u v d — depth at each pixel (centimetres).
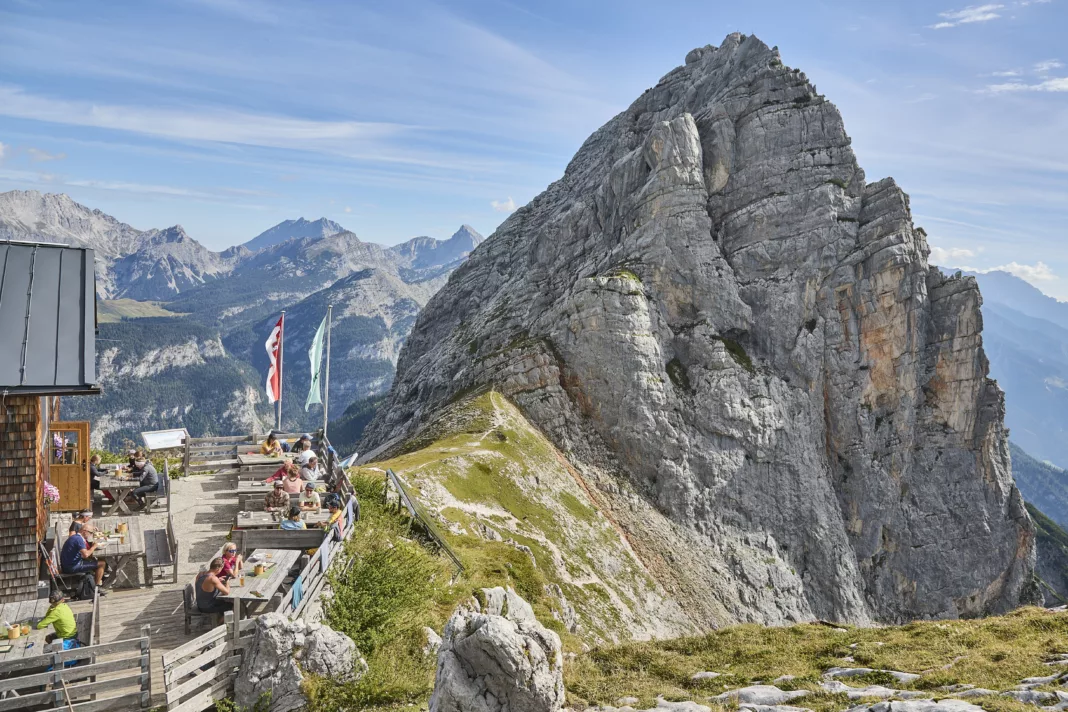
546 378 10256
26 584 2066
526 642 1769
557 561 7181
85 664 1730
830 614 9706
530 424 9838
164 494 3034
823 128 11719
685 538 9350
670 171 11269
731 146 11756
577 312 10469
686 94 13900
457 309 17175
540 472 8625
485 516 7088
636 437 9844
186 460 3594
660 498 9638
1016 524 11300
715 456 9944
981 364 11388
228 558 2081
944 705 1634
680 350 10744
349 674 1973
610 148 15788
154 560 2289
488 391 10138
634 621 7138
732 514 9806
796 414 10631
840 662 2209
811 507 10150
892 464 10938
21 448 2072
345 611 2184
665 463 9738
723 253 11450
